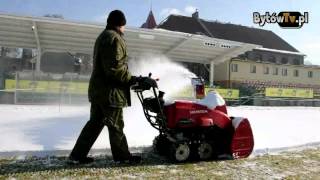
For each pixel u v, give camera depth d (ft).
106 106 13.84
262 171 14.61
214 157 16.42
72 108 43.70
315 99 92.79
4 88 57.00
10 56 123.65
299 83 147.23
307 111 55.98
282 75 143.02
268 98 87.40
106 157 15.71
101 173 13.20
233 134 16.26
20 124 25.03
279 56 164.55
